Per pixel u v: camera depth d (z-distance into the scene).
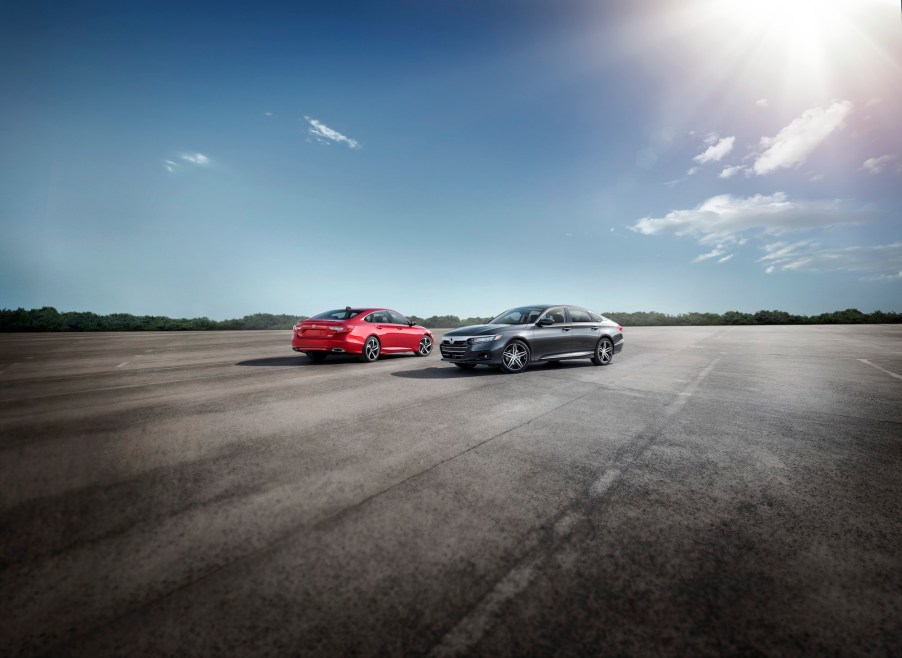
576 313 9.18
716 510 2.36
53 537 2.02
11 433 3.79
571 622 1.47
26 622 1.45
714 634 1.42
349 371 8.16
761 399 5.47
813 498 2.52
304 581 1.69
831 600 1.59
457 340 7.87
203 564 1.80
